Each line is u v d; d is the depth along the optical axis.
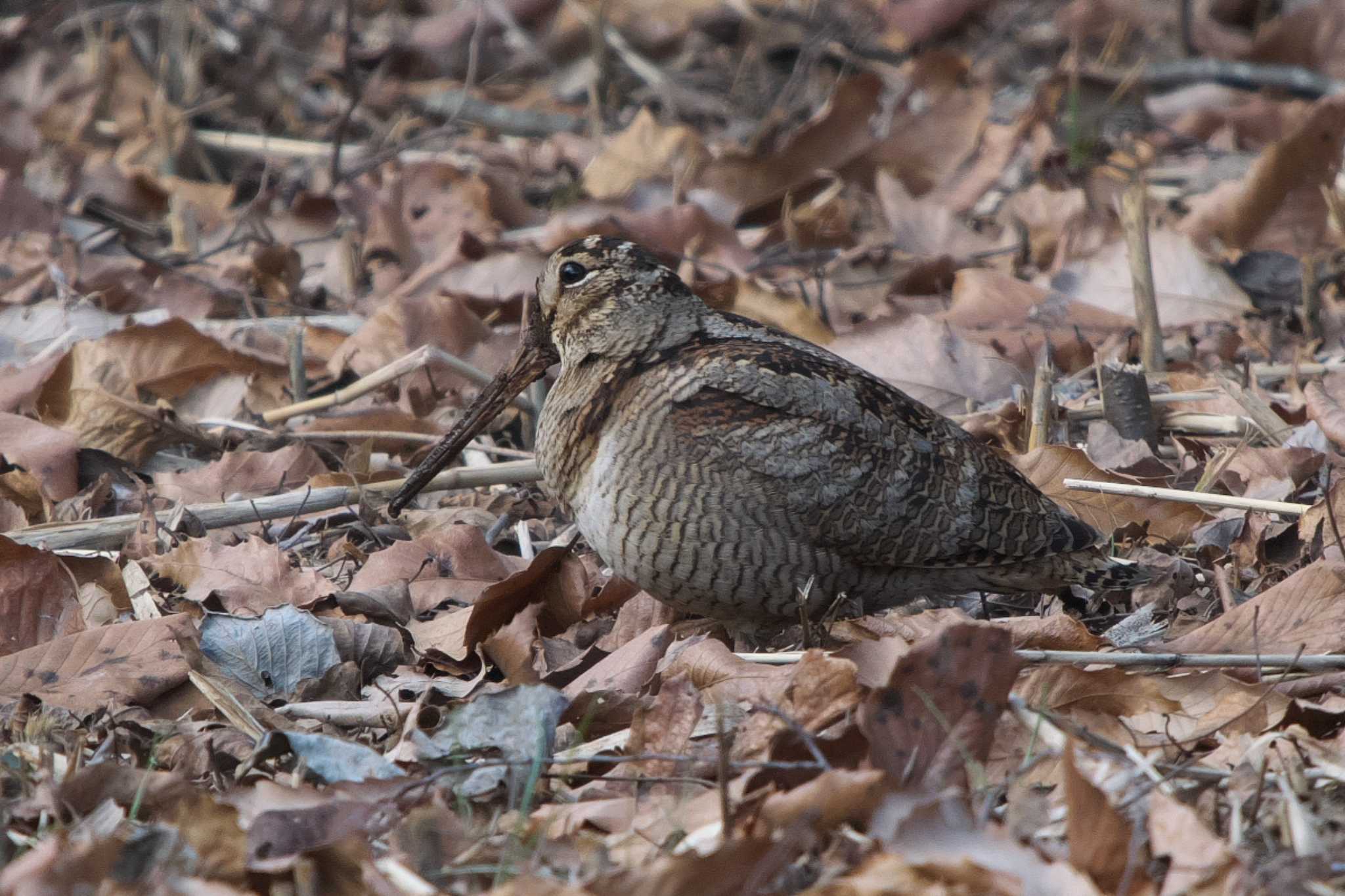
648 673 8.00
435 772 6.83
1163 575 9.40
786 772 6.53
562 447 9.02
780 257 15.03
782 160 16.28
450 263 14.35
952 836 5.85
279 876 6.01
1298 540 9.64
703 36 22.19
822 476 8.52
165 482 10.85
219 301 14.29
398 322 12.84
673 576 8.70
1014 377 11.80
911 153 16.48
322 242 15.91
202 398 12.30
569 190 17.20
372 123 19.59
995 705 6.53
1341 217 14.03
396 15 22.19
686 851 5.89
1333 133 14.08
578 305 9.13
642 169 16.77
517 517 10.87
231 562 9.47
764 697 7.65
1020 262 15.05
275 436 11.47
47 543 9.72
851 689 7.20
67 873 5.62
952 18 21.50
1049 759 6.65
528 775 6.87
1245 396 11.18
